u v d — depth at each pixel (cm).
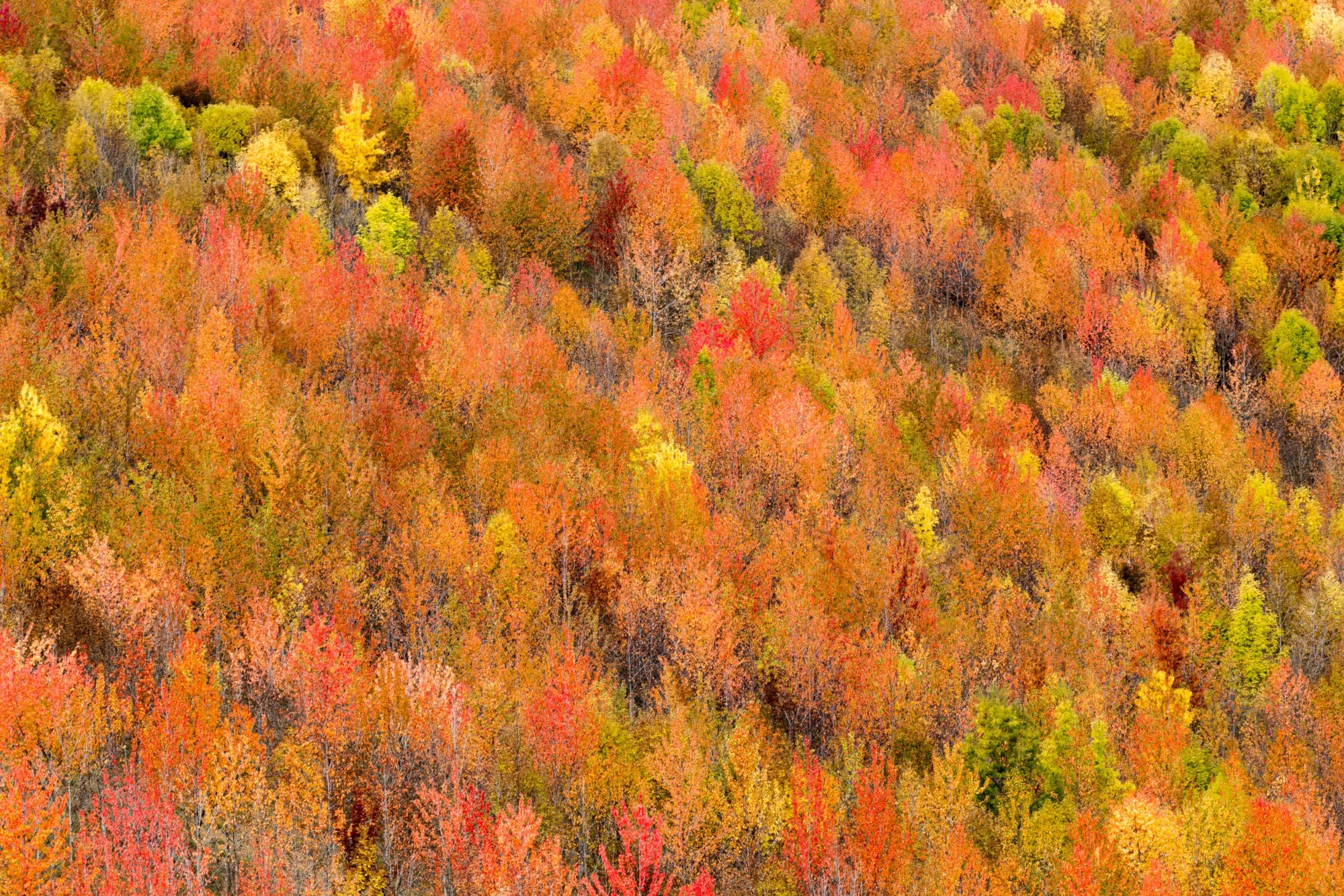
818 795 3180
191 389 4028
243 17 8256
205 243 5228
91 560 3219
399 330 4850
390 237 6081
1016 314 7638
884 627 4431
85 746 2653
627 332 6269
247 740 2730
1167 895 3328
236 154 6450
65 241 4822
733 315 6372
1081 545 5647
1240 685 4966
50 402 3925
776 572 4416
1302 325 7769
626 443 4991
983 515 5266
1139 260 8306
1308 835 3666
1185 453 6581
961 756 3581
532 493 4028
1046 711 4062
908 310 7456
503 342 5181
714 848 3128
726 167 7812
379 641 3556
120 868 2400
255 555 3550
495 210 6650
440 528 3809
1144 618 4978
